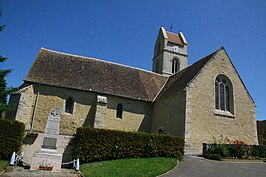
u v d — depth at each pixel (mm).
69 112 21750
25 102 19453
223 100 22359
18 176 10781
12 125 14523
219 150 17234
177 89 22031
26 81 20562
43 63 23125
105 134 14922
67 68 23969
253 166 14742
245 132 22000
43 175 11281
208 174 11719
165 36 41188
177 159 14867
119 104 23797
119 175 10750
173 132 20562
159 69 41000
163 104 23266
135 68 28984
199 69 21984
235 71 23391
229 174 11945
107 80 24797
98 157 14461
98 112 21484
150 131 24234
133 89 25172
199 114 20109
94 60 27172
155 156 15414
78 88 22109
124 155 14953
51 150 13766
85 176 10914
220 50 23266
